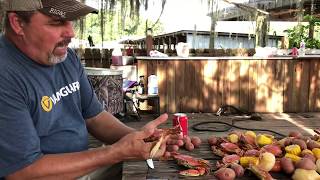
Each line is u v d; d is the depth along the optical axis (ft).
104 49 14.39
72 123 4.32
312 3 16.21
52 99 4.03
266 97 13.16
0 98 3.45
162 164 5.15
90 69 10.63
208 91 13.10
